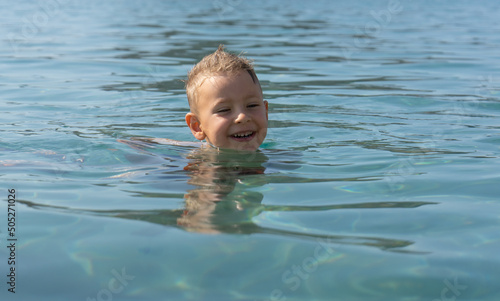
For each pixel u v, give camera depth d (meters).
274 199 2.53
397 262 1.86
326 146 3.74
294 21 13.81
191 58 8.16
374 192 2.64
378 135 4.07
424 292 1.68
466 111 4.99
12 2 18.23
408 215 2.32
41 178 2.93
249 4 20.25
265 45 9.59
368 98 5.59
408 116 4.81
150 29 11.73
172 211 2.35
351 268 1.82
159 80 6.64
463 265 1.85
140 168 3.16
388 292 1.68
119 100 5.53
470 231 2.14
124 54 8.50
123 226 2.16
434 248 1.98
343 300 1.63
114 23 12.93
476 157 3.37
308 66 7.73
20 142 3.82
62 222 2.22
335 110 5.06
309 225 2.19
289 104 5.34
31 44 9.36
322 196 2.58
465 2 22.27
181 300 1.62
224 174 3.00
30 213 2.33
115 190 2.68
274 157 3.41
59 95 5.72
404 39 10.61
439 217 2.29
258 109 3.59
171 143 3.85
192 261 1.85
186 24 12.85
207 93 3.58
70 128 4.32
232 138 3.57
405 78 6.82
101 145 3.75
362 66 7.77
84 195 2.60
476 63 7.80
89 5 18.83
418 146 3.70
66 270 1.80
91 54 8.48
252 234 2.08
